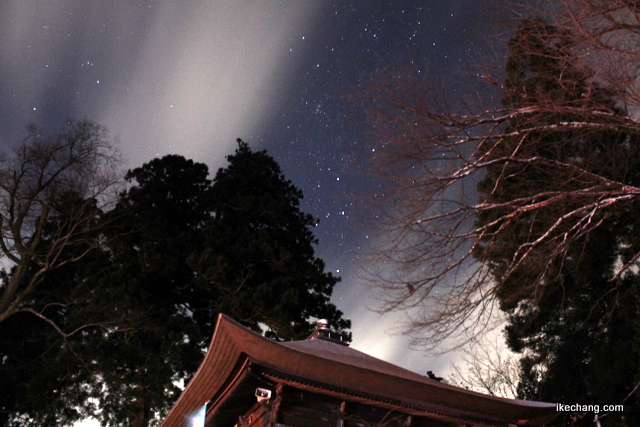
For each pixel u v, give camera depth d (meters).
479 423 11.22
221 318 8.87
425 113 8.34
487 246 8.90
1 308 23.89
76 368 24.16
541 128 8.48
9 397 23.72
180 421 11.91
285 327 24.06
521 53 8.66
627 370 17.94
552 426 20.14
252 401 10.93
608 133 10.17
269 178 29.70
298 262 28.09
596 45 8.05
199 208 28.53
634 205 12.27
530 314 19.81
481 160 9.00
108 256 26.17
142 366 23.05
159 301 25.08
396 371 11.66
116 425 22.95
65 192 25.42
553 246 9.13
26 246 25.19
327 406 10.21
